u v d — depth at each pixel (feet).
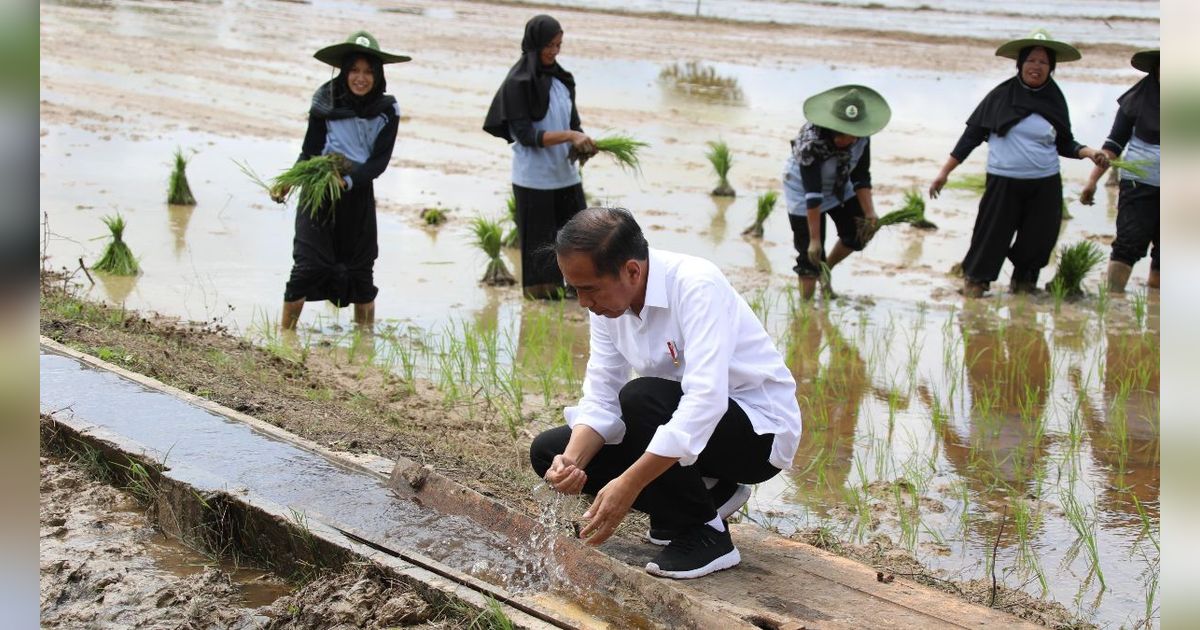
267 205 35.91
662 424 13.08
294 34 66.18
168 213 34.32
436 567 12.76
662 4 81.41
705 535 13.35
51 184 36.58
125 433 16.29
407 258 31.81
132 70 55.01
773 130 48.70
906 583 13.17
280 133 45.32
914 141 47.01
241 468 15.35
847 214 28.76
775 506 17.25
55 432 16.72
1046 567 15.28
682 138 46.85
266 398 19.15
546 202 27.94
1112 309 28.66
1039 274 31.42
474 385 22.06
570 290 29.01
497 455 17.93
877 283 30.73
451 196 38.19
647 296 12.62
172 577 13.66
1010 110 28.35
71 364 19.07
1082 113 50.80
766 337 13.46
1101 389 22.77
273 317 25.99
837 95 27.32
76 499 15.43
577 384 22.38
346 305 25.52
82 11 69.31
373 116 24.79
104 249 30.32
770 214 37.24
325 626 12.30
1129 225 29.55
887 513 17.02
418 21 71.77
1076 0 85.76
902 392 22.57
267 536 13.98
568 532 14.64
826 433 20.38
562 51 63.41
